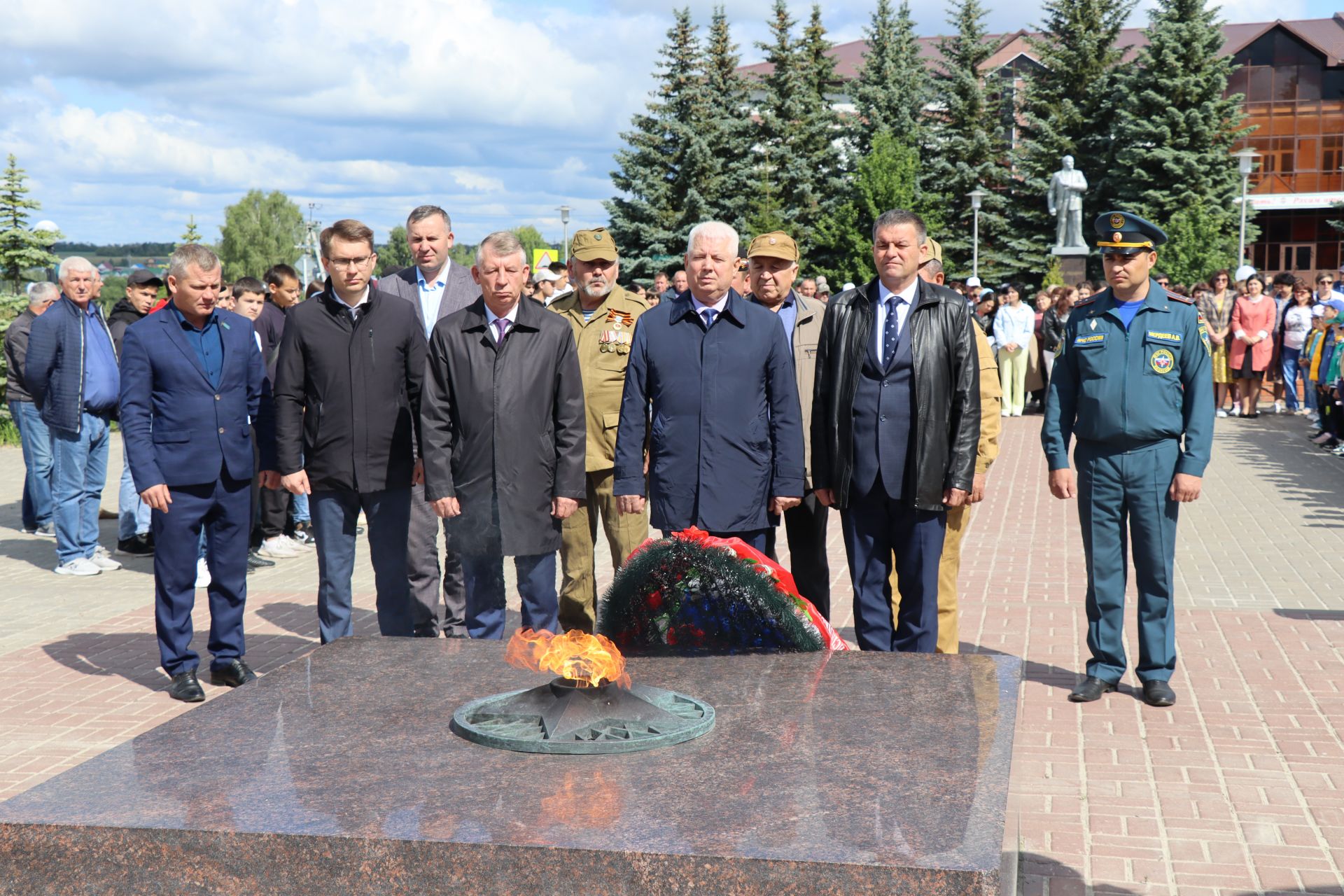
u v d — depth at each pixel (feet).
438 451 17.43
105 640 22.67
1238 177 131.54
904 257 16.22
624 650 12.55
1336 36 181.47
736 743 9.32
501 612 18.06
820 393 16.87
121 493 31.35
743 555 12.22
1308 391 58.54
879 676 11.23
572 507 17.83
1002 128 151.53
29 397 34.37
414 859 7.59
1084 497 18.22
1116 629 18.37
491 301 17.38
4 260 77.00
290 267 30.83
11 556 31.32
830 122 150.61
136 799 8.38
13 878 8.02
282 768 8.98
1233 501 37.78
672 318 16.60
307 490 18.16
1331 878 12.19
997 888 6.94
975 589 26.23
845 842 7.41
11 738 17.06
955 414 16.38
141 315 31.65
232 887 7.81
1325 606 23.93
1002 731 9.55
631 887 7.34
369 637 13.10
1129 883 12.12
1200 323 17.49
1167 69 132.67
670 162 141.90
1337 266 178.91
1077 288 65.16
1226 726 16.89
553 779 8.61
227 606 19.39
